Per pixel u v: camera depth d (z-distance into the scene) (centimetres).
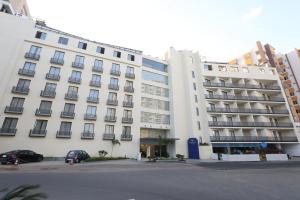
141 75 3850
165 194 789
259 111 4078
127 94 3553
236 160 3012
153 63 4188
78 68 3269
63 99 2994
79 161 2233
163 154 3650
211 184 1020
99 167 1753
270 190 885
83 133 2952
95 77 3384
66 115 2916
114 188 877
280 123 4150
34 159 2200
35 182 945
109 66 3575
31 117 2703
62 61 3145
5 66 2706
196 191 852
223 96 4097
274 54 5856
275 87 4472
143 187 917
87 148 2939
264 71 4722
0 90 2591
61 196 718
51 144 2727
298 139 3897
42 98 2853
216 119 4003
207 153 3469
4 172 1228
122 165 2025
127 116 3425
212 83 4203
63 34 3334
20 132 2581
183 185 984
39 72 2947
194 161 2811
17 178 1023
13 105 2655
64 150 2781
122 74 3641
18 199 484
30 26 3084
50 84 2984
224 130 3803
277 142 3778
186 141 3697
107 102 3291
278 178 1228
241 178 1222
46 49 3119
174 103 3897
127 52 3866
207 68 4428
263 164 2256
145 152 3562
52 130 2784
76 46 3384
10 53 2795
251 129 3928
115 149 3134
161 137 3522
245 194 805
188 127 3797
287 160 3081
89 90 3244
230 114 3975
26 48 2969
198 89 4191
